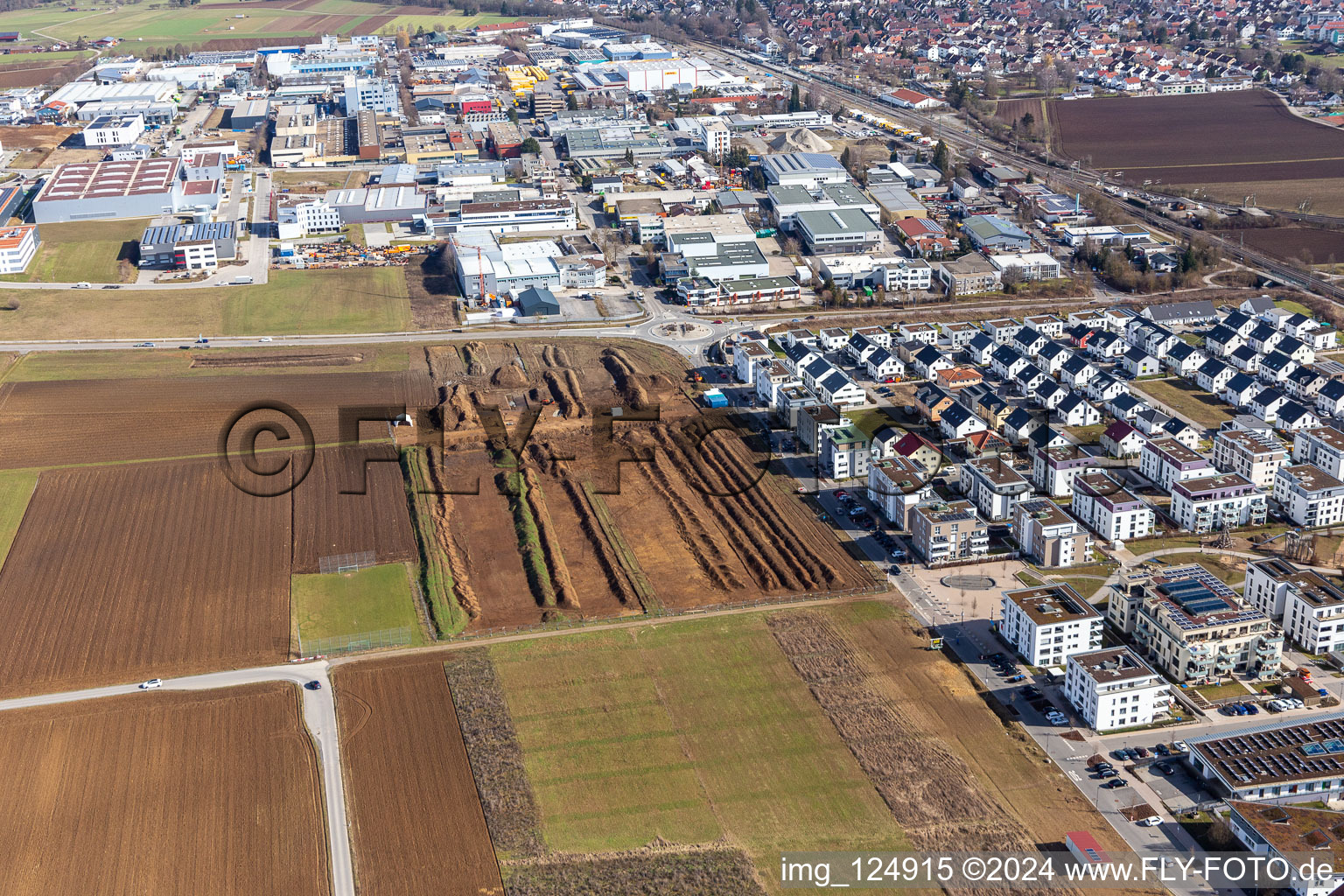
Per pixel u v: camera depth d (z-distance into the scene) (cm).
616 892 15962
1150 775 18025
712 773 18288
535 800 17762
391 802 17788
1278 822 16575
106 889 16262
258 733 19325
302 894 16100
